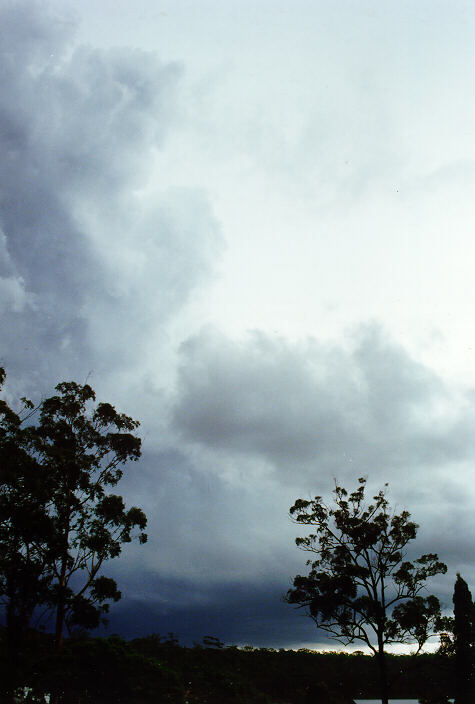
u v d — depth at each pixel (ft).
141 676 96.22
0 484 95.55
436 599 111.75
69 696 85.30
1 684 83.97
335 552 121.49
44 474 101.96
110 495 109.81
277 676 125.18
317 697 114.62
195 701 94.99
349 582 113.80
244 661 131.95
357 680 136.36
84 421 120.37
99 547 104.12
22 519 94.73
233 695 103.76
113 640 106.93
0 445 97.60
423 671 142.00
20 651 96.58
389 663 151.94
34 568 97.14
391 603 115.03
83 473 109.19
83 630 117.19
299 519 126.52
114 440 120.06
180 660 119.75
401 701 125.18
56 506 106.32
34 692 84.69
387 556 118.11
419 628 109.50
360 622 113.39
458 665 116.16
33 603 96.37
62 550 99.40
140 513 110.63
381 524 119.34
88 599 101.35
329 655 153.69
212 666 119.75
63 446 114.42
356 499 126.41
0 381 110.83
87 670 93.35
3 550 96.07
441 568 114.52
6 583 95.30
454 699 117.80
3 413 99.86
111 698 87.81
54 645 102.99
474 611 123.75
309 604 116.88
